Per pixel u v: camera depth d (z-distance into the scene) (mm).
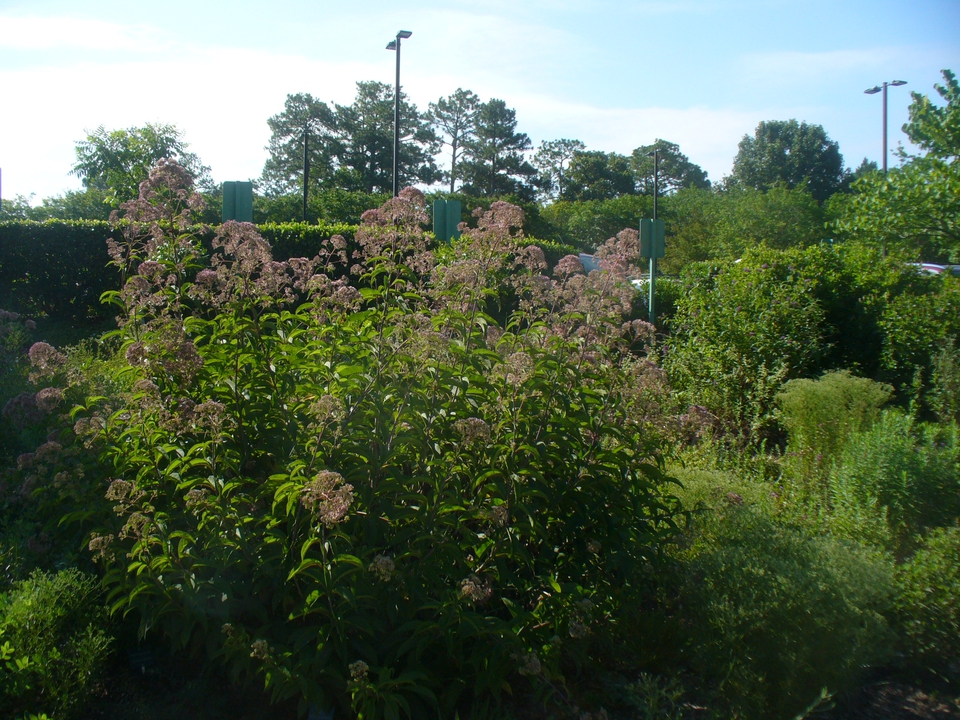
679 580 3707
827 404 6426
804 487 5488
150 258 4051
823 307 8742
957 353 7668
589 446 3742
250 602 3156
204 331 3975
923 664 3746
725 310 8336
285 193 61500
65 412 4562
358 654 3105
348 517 3062
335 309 3918
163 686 3320
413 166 59469
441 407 3400
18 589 3367
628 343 4742
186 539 3143
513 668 3258
